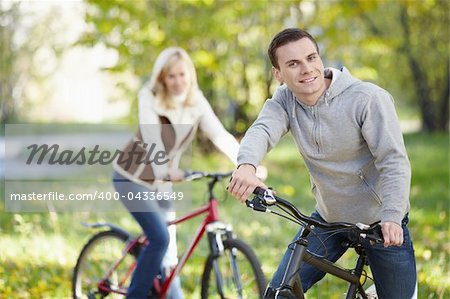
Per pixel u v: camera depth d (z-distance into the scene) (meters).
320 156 5.61
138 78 18.31
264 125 5.61
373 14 28.03
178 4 17.47
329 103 5.47
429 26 29.80
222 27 16.97
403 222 5.66
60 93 34.16
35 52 28.20
